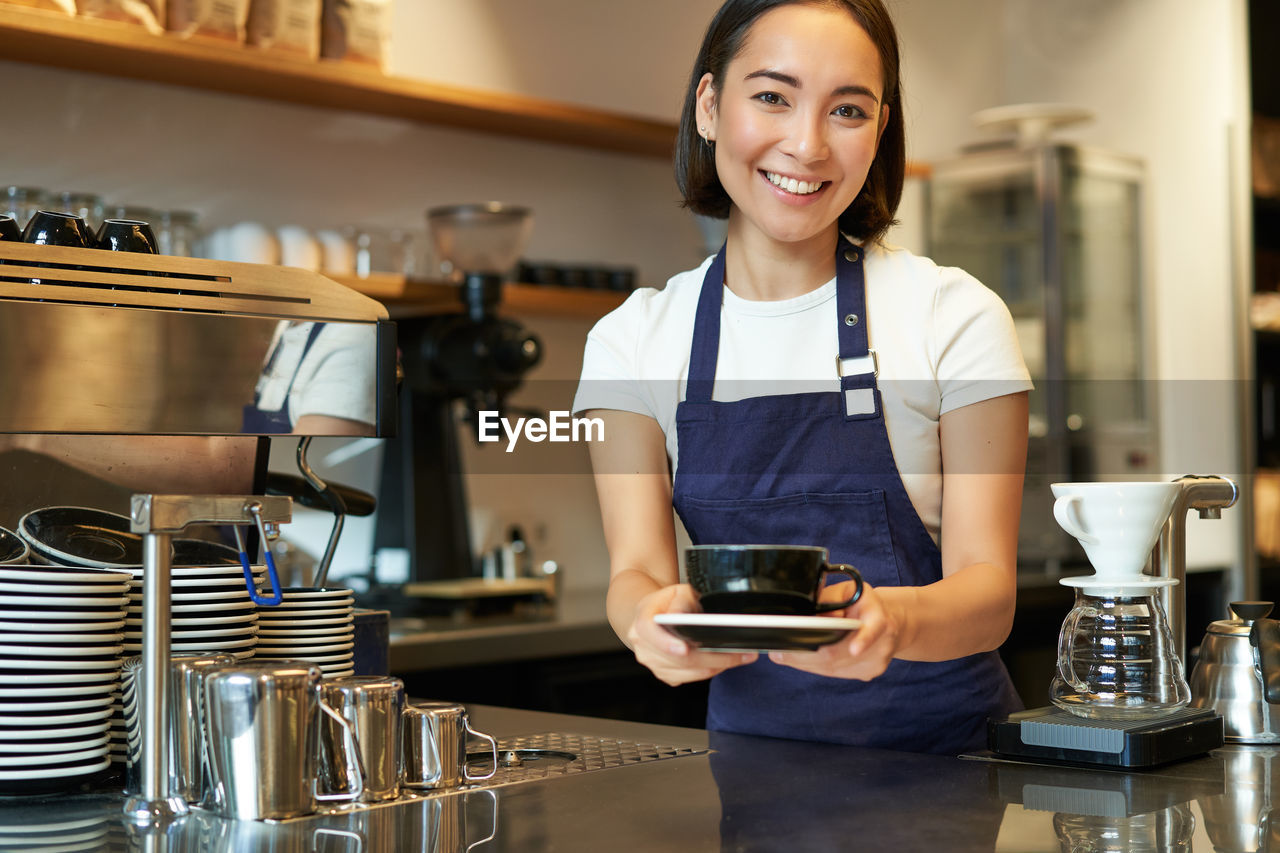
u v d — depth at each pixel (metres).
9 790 1.18
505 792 1.19
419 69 3.54
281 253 2.95
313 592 1.39
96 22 2.65
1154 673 1.29
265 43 2.90
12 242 1.28
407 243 3.22
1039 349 4.38
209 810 1.12
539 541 3.86
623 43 4.02
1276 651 1.35
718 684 1.64
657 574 1.58
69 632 1.20
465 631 2.86
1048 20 5.01
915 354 1.52
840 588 1.16
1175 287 4.67
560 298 3.47
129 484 1.48
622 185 4.05
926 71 4.86
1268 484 4.55
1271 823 1.03
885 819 1.06
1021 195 4.38
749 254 1.60
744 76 1.41
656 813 1.10
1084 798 1.12
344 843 1.01
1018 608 3.64
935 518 1.56
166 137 3.11
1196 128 4.61
